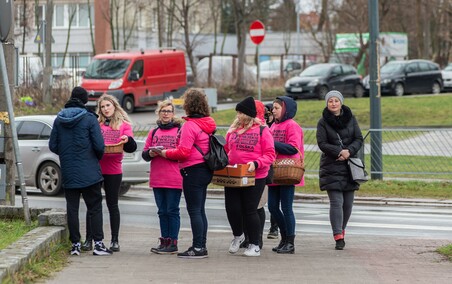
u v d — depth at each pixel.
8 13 14.38
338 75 52.81
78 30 78.69
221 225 18.38
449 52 82.94
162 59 48.97
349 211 14.70
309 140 30.61
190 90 13.17
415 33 83.44
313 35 76.12
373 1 26.66
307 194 24.59
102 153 13.32
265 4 66.88
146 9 68.88
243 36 58.12
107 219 18.92
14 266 10.34
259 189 13.45
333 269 12.10
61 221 13.66
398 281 11.11
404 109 44.06
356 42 70.19
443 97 48.72
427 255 13.59
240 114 13.45
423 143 28.22
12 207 15.34
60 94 45.19
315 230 17.64
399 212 21.38
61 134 13.21
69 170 13.16
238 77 58.12
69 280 10.88
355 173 14.38
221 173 13.20
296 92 51.88
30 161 23.78
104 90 46.19
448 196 24.41
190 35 76.75
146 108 49.72
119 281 10.87
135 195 24.83
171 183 13.68
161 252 13.65
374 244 15.15
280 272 11.81
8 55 16.64
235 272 11.77
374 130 26.52
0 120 16.62
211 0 68.88
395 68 55.06
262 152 13.37
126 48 67.12
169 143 13.74
